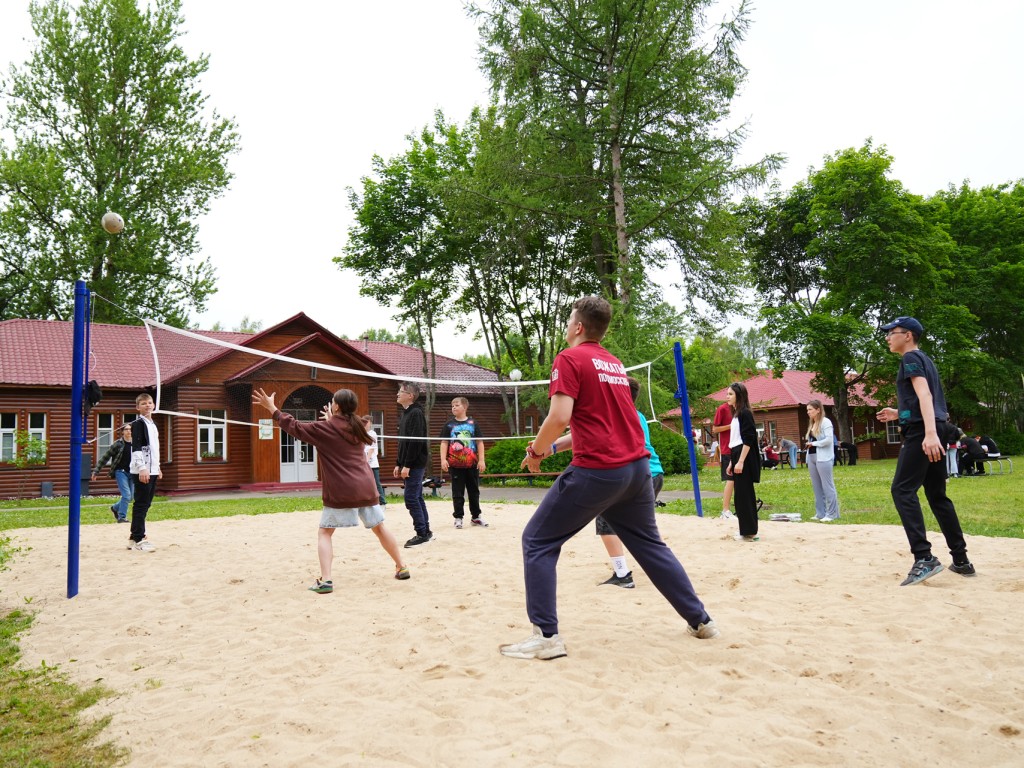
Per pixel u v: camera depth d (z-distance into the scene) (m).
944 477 5.34
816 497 9.84
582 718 2.90
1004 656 3.49
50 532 9.96
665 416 25.58
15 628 4.84
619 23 22.03
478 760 2.57
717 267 23.66
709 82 21.67
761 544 7.24
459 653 3.83
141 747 2.86
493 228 26.80
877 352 32.44
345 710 3.08
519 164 22.58
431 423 28.98
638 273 23.39
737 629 4.10
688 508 11.87
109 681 3.68
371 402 26.80
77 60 30.08
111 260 30.34
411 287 28.50
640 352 22.69
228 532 9.73
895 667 3.40
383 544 5.96
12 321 24.44
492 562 6.71
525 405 26.00
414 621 4.55
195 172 31.59
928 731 2.73
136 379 23.14
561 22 22.50
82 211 30.09
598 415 3.62
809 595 4.91
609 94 21.97
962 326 34.41
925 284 33.50
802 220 36.75
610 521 3.90
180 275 32.56
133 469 8.08
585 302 3.88
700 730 2.76
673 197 21.78
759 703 3.04
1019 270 35.97
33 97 30.28
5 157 29.33
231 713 3.11
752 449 7.44
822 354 33.41
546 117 22.16
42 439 21.80
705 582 5.44
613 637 3.99
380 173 29.45
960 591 4.84
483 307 31.53
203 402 22.86
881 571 5.65
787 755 2.56
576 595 5.15
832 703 3.00
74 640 4.48
